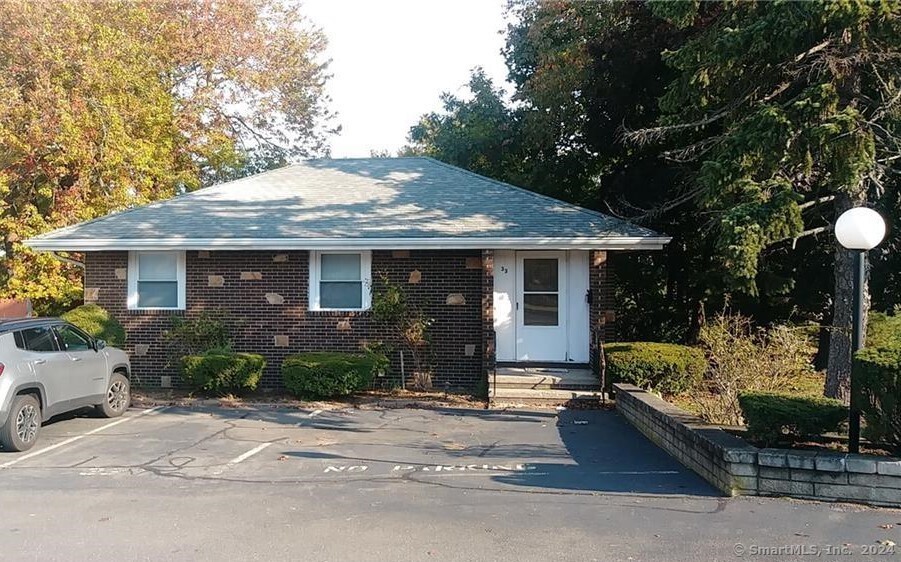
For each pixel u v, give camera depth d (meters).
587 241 13.73
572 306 14.69
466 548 5.68
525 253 14.76
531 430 10.66
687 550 5.58
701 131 14.44
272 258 14.91
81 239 14.58
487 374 13.55
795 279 16.39
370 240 13.98
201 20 27.61
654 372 12.45
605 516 6.44
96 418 11.70
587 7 17.70
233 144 29.73
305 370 13.16
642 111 17.44
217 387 13.67
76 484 7.74
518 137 24.03
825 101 8.78
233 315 14.94
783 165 9.77
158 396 13.88
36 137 18.28
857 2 8.21
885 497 6.56
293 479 7.89
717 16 11.44
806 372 11.40
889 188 11.44
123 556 5.57
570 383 13.19
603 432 10.48
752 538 5.82
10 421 9.16
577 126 20.31
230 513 6.66
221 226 15.04
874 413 6.78
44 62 18.89
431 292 14.58
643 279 21.58
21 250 19.20
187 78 28.20
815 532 5.93
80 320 14.06
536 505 6.81
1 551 5.70
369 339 14.70
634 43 16.28
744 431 8.05
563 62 19.23
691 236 18.20
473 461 8.68
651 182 17.28
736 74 10.18
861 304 7.12
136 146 20.61
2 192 18.92
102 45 19.89
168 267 15.19
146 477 8.03
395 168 18.72
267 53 30.25
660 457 8.84
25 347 9.81
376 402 13.13
